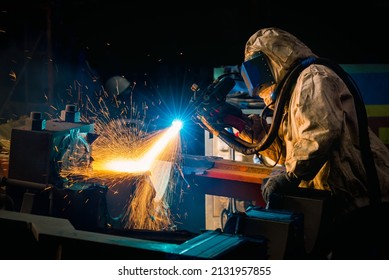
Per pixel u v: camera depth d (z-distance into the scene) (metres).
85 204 3.39
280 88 3.93
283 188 3.64
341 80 3.80
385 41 11.36
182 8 12.03
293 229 2.99
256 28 11.59
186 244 2.72
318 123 3.58
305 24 11.62
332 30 11.55
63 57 10.05
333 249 3.59
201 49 11.93
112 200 3.74
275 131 3.94
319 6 11.58
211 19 11.95
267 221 2.99
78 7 11.66
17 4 9.62
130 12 11.88
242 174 4.45
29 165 3.39
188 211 5.87
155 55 11.93
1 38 9.79
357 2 11.45
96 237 2.65
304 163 3.57
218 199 5.45
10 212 2.94
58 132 3.42
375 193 3.63
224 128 4.28
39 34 9.68
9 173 3.43
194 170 4.56
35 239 2.77
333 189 3.72
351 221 3.62
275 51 3.90
